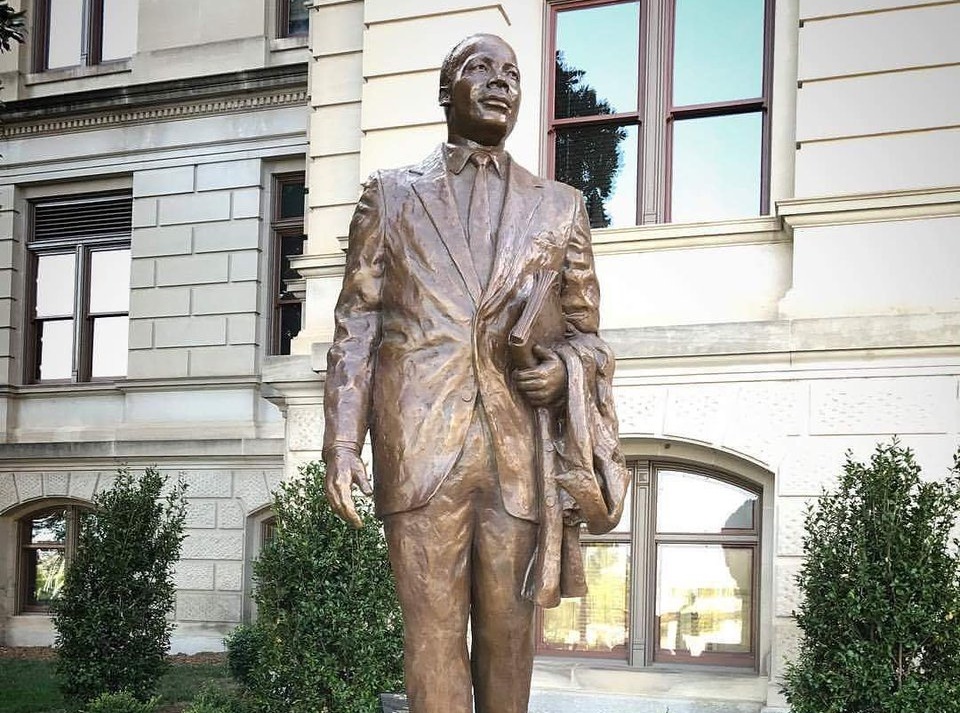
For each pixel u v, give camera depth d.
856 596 6.50
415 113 9.71
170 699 10.70
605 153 9.62
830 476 7.95
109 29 16.80
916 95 8.12
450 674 3.48
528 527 3.53
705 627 8.77
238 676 10.40
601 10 9.71
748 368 8.23
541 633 9.20
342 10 10.52
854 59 8.29
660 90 9.46
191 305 15.10
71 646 10.31
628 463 8.99
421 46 9.75
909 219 8.05
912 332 7.77
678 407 8.41
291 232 15.18
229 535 14.44
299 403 9.73
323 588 7.86
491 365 3.50
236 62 15.41
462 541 3.49
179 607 14.46
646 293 8.92
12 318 16.27
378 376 3.57
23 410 16.09
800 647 6.94
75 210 16.36
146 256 15.38
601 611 9.05
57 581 15.68
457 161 3.72
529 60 9.72
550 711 8.38
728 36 9.37
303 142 14.83
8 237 16.36
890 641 6.41
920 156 8.08
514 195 3.69
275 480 14.31
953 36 8.09
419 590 3.47
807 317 8.19
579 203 3.83
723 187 9.30
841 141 8.27
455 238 3.59
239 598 14.30
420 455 3.44
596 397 3.67
